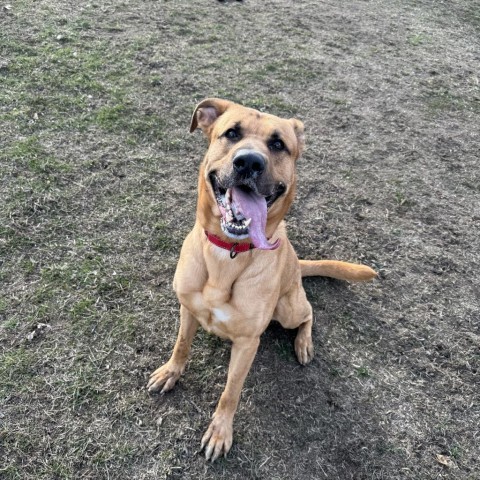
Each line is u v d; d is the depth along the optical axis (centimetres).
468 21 412
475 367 150
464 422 136
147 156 199
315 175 213
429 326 160
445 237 195
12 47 242
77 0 300
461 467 126
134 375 130
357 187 211
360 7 395
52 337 133
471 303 170
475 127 267
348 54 315
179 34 290
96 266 154
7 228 158
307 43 316
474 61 342
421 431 132
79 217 168
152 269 157
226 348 141
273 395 132
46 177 178
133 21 292
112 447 115
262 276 110
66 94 220
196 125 128
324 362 143
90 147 196
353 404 134
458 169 234
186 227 173
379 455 125
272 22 334
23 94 214
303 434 125
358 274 154
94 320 140
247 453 119
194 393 129
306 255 178
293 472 118
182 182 191
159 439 118
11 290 142
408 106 274
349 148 233
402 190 214
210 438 118
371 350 150
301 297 139
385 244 187
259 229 99
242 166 100
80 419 118
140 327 141
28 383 122
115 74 241
